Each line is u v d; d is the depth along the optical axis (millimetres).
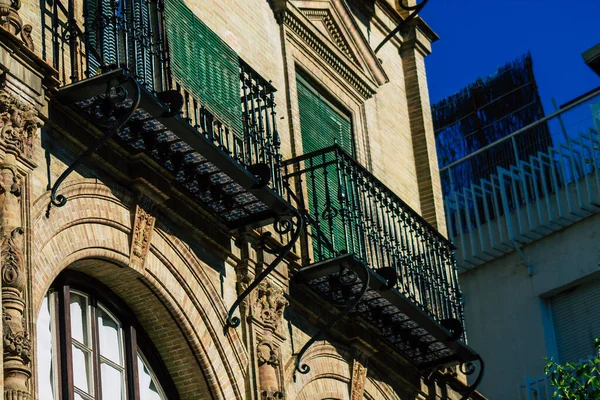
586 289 37500
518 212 38875
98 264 17953
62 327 17344
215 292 19719
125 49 18094
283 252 20078
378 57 27734
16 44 16750
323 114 25141
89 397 17641
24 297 15844
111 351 18406
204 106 19656
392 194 23953
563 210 37875
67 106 17516
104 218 17828
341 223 24062
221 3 22703
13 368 15266
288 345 21219
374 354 23469
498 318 38875
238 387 19656
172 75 19031
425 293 24078
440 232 27547
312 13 25297
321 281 21797
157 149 18594
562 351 37531
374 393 23375
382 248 23172
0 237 15773
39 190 16781
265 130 22688
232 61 20750
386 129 27250
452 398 25781
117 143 18281
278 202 19953
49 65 17203
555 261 37969
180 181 19234
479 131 45938
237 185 19453
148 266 18516
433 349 24359
